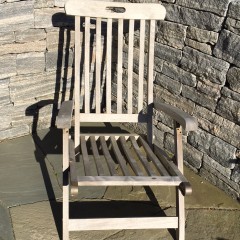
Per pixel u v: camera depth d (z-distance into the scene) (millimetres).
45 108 2961
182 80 2537
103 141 2340
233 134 2291
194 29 2369
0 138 2852
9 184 2430
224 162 2387
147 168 2035
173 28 2510
